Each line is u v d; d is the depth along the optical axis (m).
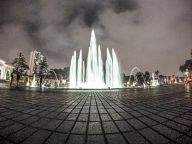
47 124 3.96
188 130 3.40
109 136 3.08
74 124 3.98
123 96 12.95
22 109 6.17
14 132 3.31
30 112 5.55
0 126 3.77
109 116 4.95
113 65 32.88
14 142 2.77
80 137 3.03
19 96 11.96
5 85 33.41
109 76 32.88
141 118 4.63
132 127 3.69
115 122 4.18
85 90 21.14
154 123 4.04
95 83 27.81
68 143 2.72
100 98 11.17
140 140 2.85
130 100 9.68
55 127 3.70
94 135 3.14
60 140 2.87
